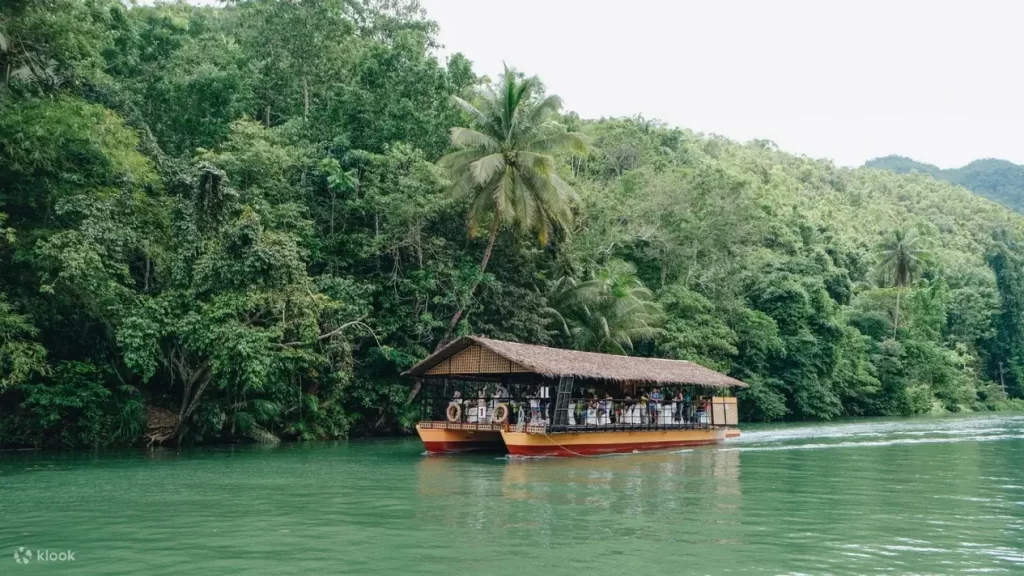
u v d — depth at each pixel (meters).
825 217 96.62
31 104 22.72
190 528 10.72
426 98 35.25
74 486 15.14
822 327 51.69
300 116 34.91
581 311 37.09
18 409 22.89
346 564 8.63
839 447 26.41
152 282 25.61
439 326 30.81
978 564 8.81
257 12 38.06
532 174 30.72
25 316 21.41
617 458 21.86
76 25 23.56
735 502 13.37
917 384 63.81
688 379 26.47
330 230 32.12
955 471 18.81
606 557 9.01
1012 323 75.81
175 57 37.06
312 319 23.83
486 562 8.75
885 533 10.62
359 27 46.66
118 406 23.83
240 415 25.67
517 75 42.47
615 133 57.22
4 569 8.48
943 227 120.75
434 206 29.95
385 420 31.67
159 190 26.25
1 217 20.88
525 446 20.97
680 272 48.38
